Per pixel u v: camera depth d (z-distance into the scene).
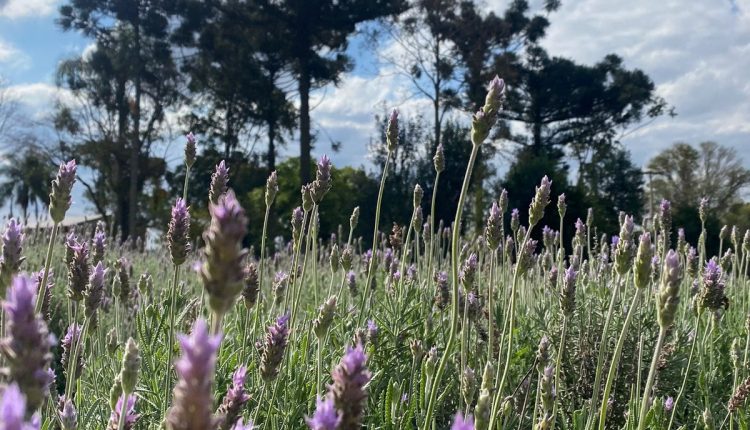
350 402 1.27
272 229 31.72
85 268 2.32
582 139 45.31
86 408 2.89
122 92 36.66
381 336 4.26
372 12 33.81
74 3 34.19
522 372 4.14
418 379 3.99
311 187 3.65
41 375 1.07
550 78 42.62
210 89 36.47
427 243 6.18
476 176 33.09
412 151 34.25
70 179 2.12
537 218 2.72
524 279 5.59
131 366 1.71
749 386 3.08
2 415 0.76
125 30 35.62
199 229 30.03
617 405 3.88
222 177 3.25
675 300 2.00
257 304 3.71
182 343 0.87
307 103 34.44
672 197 46.56
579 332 4.43
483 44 37.16
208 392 0.83
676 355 4.36
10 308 1.06
